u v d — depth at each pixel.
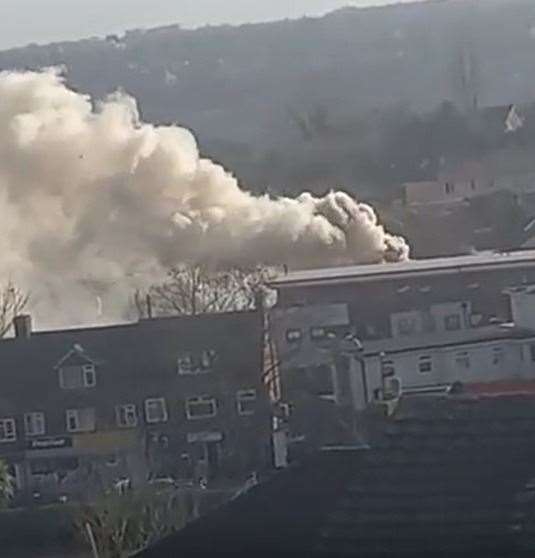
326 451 4.76
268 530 4.62
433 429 4.62
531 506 4.38
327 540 4.54
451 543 4.38
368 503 4.56
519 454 4.45
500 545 4.30
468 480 4.48
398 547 4.42
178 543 4.78
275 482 4.75
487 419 4.54
